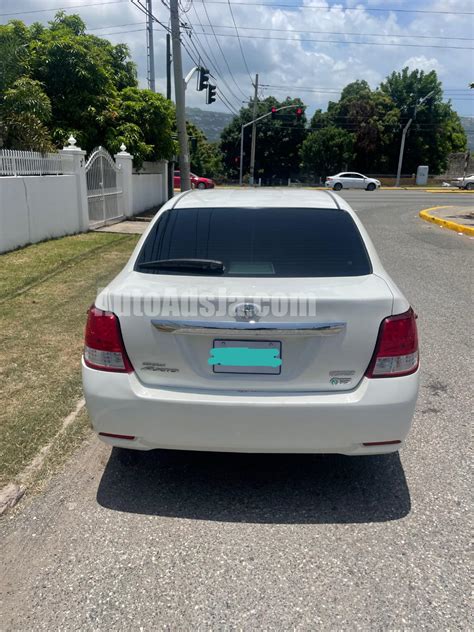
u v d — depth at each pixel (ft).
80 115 52.26
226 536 8.25
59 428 11.10
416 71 175.73
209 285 8.37
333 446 8.21
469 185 137.90
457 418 11.98
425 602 7.00
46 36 52.95
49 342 15.90
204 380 8.20
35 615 6.75
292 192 12.12
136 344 8.21
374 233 43.83
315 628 6.61
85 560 7.69
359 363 8.08
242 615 6.80
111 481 9.61
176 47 55.21
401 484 9.62
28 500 8.97
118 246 33.45
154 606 6.92
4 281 23.20
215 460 10.46
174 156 70.54
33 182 32.55
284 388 8.13
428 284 24.93
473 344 16.69
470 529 8.41
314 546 8.04
